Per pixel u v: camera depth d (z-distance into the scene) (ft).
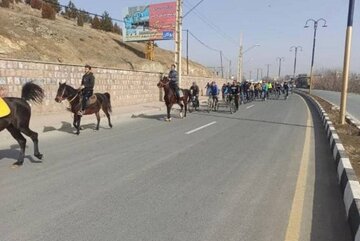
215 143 37.58
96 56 166.30
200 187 22.15
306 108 93.09
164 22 165.17
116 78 83.51
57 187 21.66
